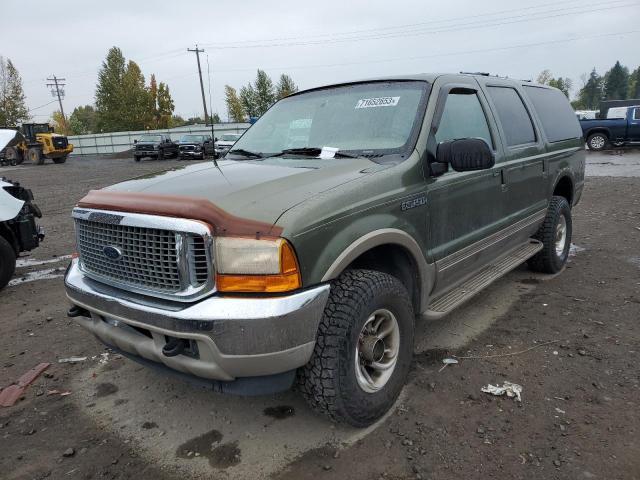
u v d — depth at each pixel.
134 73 64.12
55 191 16.19
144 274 2.53
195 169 3.31
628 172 14.65
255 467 2.60
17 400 3.32
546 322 4.22
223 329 2.24
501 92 4.52
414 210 3.04
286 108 4.08
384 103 3.54
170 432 2.93
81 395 3.37
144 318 2.46
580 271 5.56
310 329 2.38
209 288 2.32
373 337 2.77
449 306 3.50
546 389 3.20
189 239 2.32
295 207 2.41
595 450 2.61
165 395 3.33
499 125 4.20
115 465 2.67
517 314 4.42
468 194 3.60
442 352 3.75
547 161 4.94
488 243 3.95
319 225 2.43
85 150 55.12
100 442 2.86
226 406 3.17
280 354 2.30
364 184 2.75
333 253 2.48
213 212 2.32
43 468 2.66
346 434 2.82
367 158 3.17
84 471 2.63
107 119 65.56
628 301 4.61
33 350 4.08
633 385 3.20
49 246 7.92
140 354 2.63
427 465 2.55
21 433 2.97
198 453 2.73
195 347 2.36
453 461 2.57
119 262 2.65
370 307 2.64
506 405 3.04
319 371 2.53
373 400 2.76
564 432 2.76
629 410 2.94
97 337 2.94
